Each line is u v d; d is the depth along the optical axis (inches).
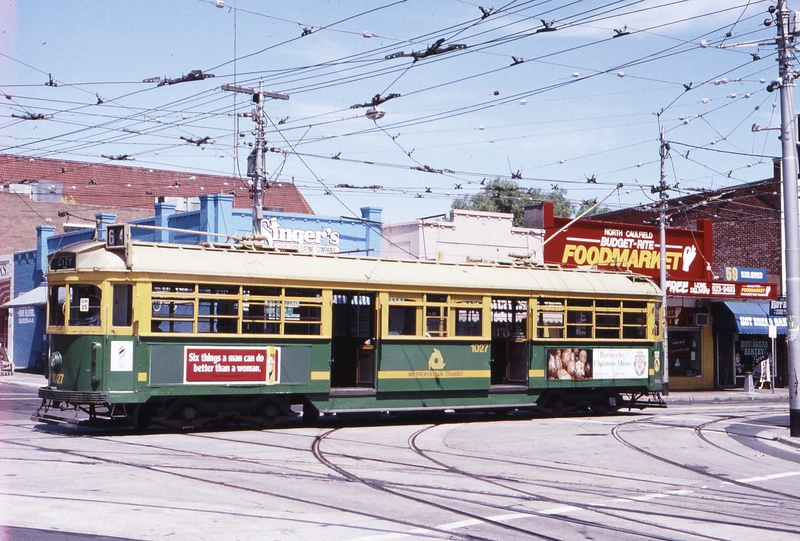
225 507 399.2
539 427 826.2
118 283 695.7
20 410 921.5
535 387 908.6
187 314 716.7
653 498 465.4
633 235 1497.3
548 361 920.3
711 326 1573.6
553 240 1432.1
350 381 868.6
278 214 1336.1
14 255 1923.0
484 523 387.2
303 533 351.9
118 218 2142.0
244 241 781.3
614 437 743.7
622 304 985.5
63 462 525.7
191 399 725.3
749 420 932.0
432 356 841.5
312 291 780.6
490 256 1396.4
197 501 411.8
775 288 1588.3
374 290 809.5
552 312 926.4
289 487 460.8
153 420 709.9
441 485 482.3
